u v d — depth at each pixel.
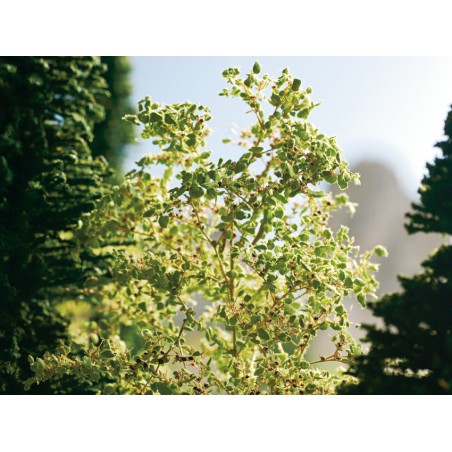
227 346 2.64
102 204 2.70
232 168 2.23
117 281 2.78
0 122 2.77
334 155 2.20
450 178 2.15
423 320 2.03
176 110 2.40
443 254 2.16
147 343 2.36
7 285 2.57
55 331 2.84
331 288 2.19
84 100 3.25
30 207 2.71
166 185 2.83
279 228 2.43
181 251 2.69
